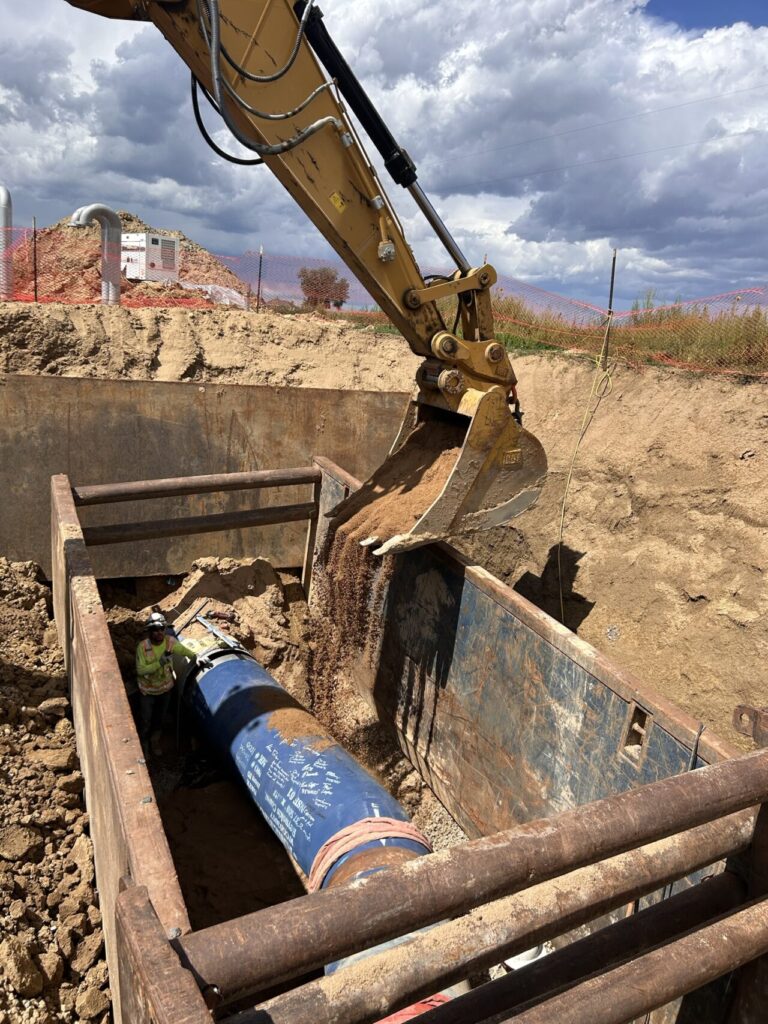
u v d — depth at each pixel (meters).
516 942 2.37
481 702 6.25
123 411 9.12
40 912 4.43
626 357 10.15
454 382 6.16
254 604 9.15
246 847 6.18
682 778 2.68
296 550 10.02
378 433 10.48
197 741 7.41
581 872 2.64
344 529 6.84
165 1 4.82
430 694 7.00
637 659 7.33
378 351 13.22
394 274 6.07
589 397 10.06
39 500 8.89
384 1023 3.77
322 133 5.50
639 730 4.64
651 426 8.94
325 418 10.16
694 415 8.59
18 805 5.00
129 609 9.12
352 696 8.50
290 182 5.52
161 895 2.71
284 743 6.14
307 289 18.17
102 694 3.92
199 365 12.06
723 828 3.01
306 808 5.48
